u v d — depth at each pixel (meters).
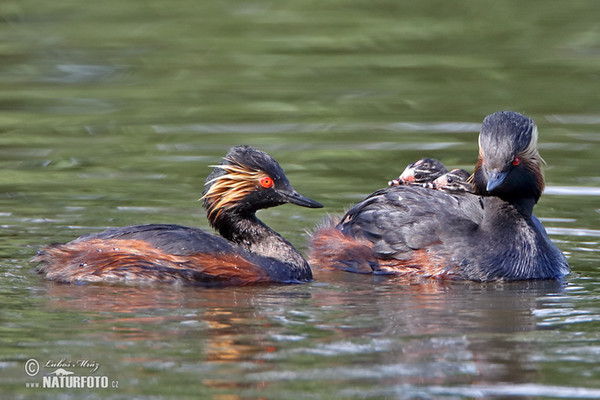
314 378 9.52
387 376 9.58
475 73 26.39
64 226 15.91
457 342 10.61
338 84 25.55
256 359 10.01
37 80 26.27
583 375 9.64
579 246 15.38
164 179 18.86
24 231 15.59
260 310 11.91
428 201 15.06
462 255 14.28
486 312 11.94
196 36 30.20
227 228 14.45
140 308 11.88
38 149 20.72
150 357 10.04
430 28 30.81
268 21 31.95
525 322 11.41
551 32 30.17
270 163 14.33
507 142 14.19
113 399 9.07
